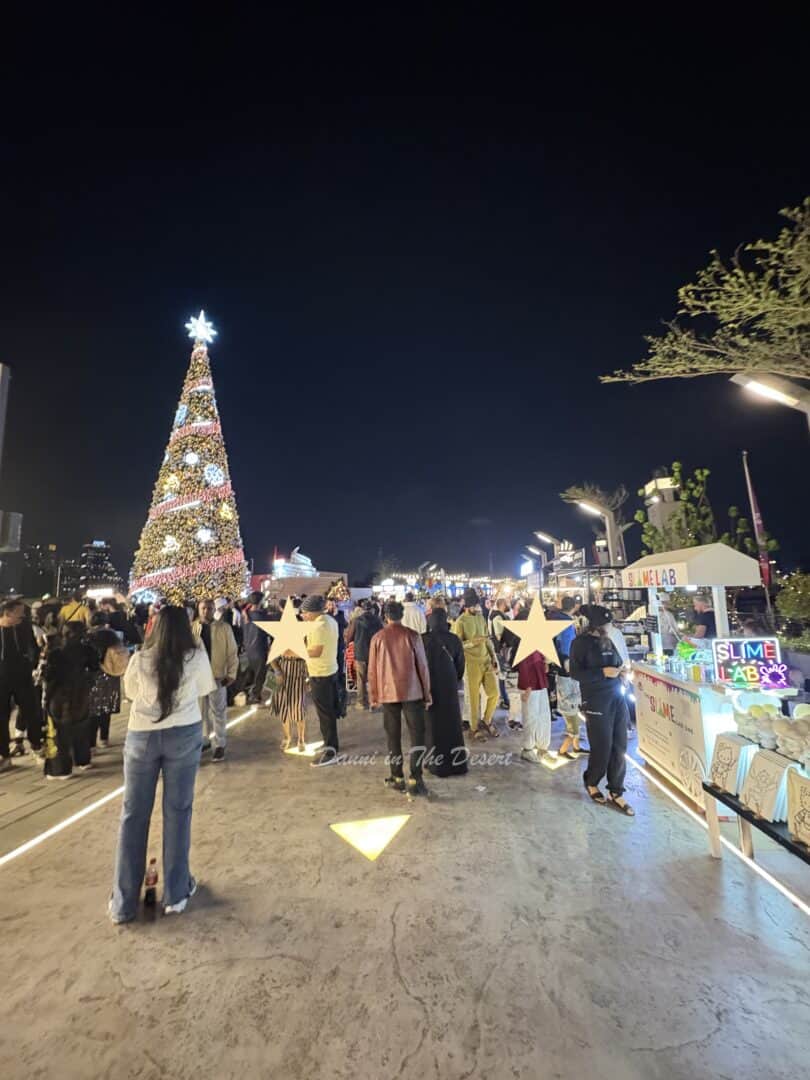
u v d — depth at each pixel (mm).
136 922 3125
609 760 4773
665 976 2637
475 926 3059
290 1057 2191
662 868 3699
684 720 4664
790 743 3197
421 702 5270
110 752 6812
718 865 3740
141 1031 2330
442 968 2709
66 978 2658
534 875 3617
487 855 3912
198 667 3398
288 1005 2471
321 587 16266
